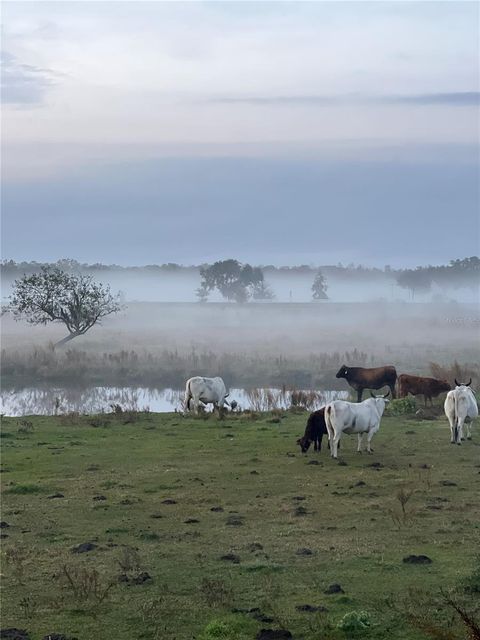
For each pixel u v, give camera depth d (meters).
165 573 12.32
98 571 12.49
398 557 12.82
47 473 20.09
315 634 9.84
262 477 19.25
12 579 12.22
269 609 10.70
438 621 10.15
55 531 14.93
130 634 10.05
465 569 12.12
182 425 27.88
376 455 21.81
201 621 10.41
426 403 31.66
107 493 17.89
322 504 16.50
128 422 28.62
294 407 31.78
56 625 10.37
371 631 9.91
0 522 15.41
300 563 12.63
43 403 40.03
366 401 22.05
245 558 12.99
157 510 16.34
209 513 15.99
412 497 16.97
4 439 25.08
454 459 21.16
